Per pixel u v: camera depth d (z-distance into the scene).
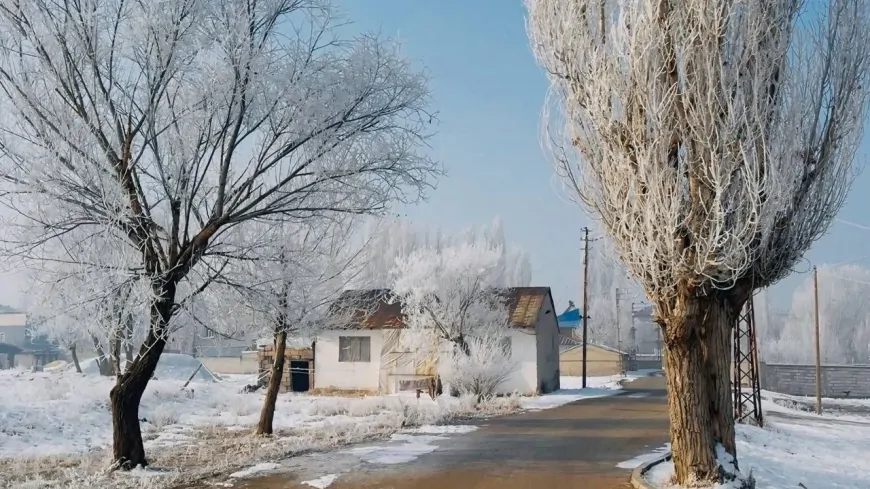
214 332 14.16
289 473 12.01
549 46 10.83
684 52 9.55
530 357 35.09
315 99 11.99
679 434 10.33
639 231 9.97
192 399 26.52
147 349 12.12
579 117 10.66
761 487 10.84
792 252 10.47
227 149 12.21
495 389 30.45
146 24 11.19
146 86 11.48
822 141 10.44
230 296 13.39
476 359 28.22
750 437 16.89
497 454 14.30
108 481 11.14
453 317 32.91
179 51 11.37
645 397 32.97
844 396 49.59
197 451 15.32
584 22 10.48
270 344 36.94
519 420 21.56
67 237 11.20
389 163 12.67
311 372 37.09
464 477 11.70
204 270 12.76
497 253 34.69
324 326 19.03
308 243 16.69
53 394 22.44
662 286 10.12
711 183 9.43
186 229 12.16
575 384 49.03
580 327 77.56
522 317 35.53
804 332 86.88
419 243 52.91
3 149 10.86
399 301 37.31
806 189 10.40
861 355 88.00
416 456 13.98
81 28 11.04
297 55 12.16
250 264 13.26
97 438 18.06
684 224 9.66
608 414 23.81
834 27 10.38
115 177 11.25
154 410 23.41
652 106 9.64
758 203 9.31
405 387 34.78
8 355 68.31
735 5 9.42
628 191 9.99
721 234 9.44
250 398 28.83
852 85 10.32
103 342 12.37
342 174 12.32
